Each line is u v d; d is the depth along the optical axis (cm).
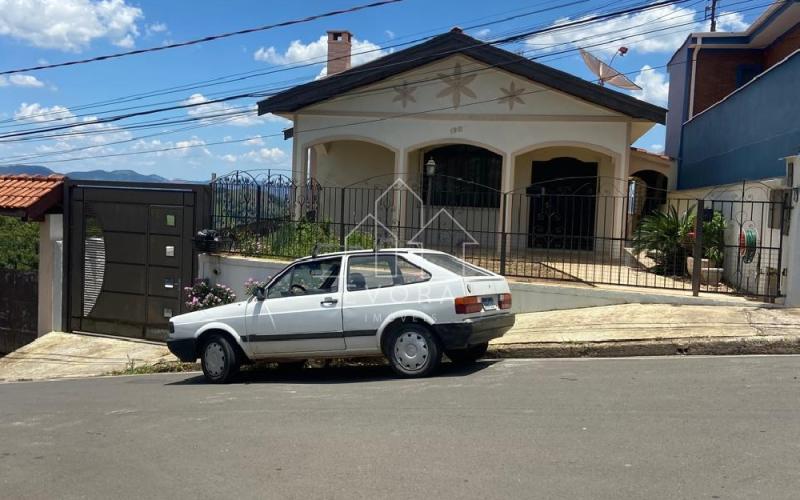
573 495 421
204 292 1288
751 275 1138
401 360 812
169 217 1357
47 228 1434
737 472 452
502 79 1584
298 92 1645
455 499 423
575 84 1505
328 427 600
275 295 891
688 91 2019
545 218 1731
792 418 573
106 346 1331
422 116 1625
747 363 812
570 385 725
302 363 1023
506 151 1591
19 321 1488
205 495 452
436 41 1564
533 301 1156
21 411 778
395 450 525
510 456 499
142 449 569
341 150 1855
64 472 519
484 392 706
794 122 1117
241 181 1339
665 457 484
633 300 1108
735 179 1434
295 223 1330
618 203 1548
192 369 1123
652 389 691
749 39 1952
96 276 1417
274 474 485
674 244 1252
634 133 1734
